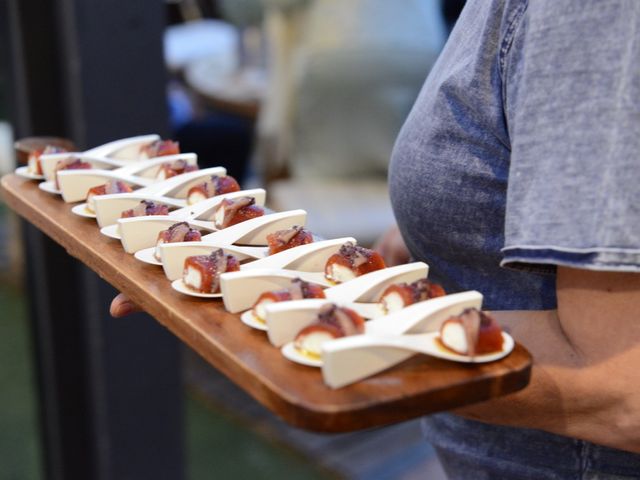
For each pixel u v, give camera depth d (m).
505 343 0.62
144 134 1.53
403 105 2.44
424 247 0.85
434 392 0.56
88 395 1.61
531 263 0.65
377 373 0.58
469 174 0.78
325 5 2.33
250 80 3.03
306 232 0.77
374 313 0.66
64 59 1.44
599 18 0.61
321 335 0.59
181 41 3.48
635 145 0.60
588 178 0.61
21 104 1.51
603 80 0.61
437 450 0.95
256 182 3.18
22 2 1.44
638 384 0.67
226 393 2.61
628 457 0.82
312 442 2.36
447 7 2.77
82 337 1.59
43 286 1.59
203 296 0.69
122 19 1.45
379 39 2.34
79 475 1.73
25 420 2.48
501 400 0.71
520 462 0.87
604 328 0.67
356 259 0.71
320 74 2.36
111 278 0.77
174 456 1.71
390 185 0.87
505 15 0.72
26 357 2.82
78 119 1.46
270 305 0.61
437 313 0.62
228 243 0.78
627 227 0.60
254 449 2.34
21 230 1.63
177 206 0.89
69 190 0.94
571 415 0.72
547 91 0.63
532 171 0.63
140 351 1.59
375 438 2.38
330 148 2.46
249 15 2.86
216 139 2.94
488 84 0.75
